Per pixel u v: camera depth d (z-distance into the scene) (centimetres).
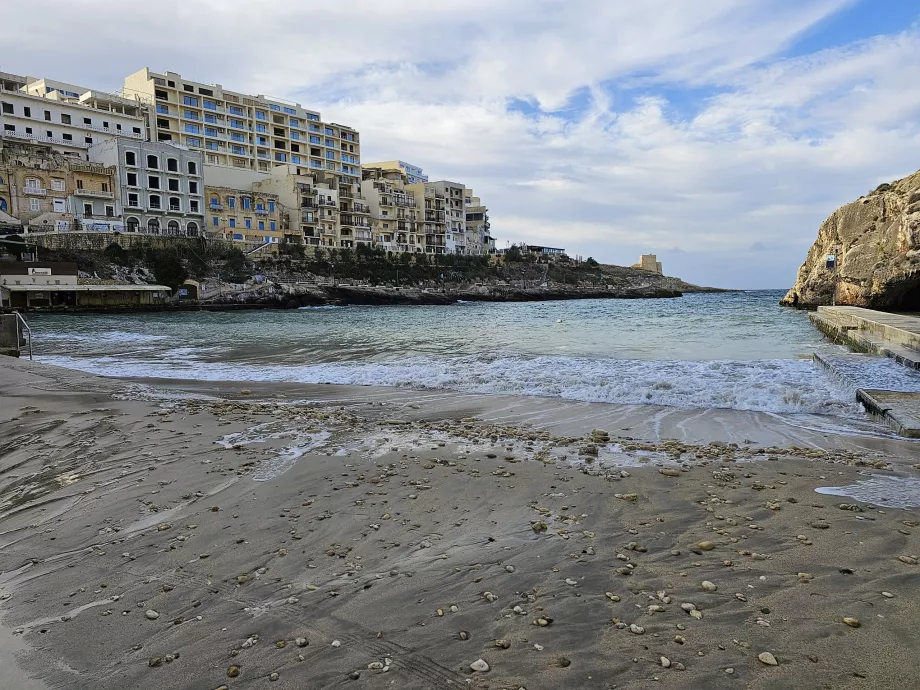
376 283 9388
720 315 4406
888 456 711
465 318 4519
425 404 1084
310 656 309
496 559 422
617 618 339
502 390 1195
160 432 824
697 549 434
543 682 283
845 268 5206
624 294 13325
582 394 1132
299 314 5694
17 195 6172
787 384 1166
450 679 288
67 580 402
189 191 7575
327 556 432
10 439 788
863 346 1967
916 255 4347
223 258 7394
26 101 7050
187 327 3531
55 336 2844
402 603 362
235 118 9862
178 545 456
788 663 292
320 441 778
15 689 287
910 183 4697
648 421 923
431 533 472
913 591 359
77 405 1025
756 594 363
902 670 283
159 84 8869
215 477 624
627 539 456
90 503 553
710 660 297
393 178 12656
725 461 685
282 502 549
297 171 9812
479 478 615
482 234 14688
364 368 1502
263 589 383
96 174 6712
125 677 296
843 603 348
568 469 649
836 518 490
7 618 355
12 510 541
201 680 292
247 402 1104
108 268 6203
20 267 5488
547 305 8225
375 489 582
